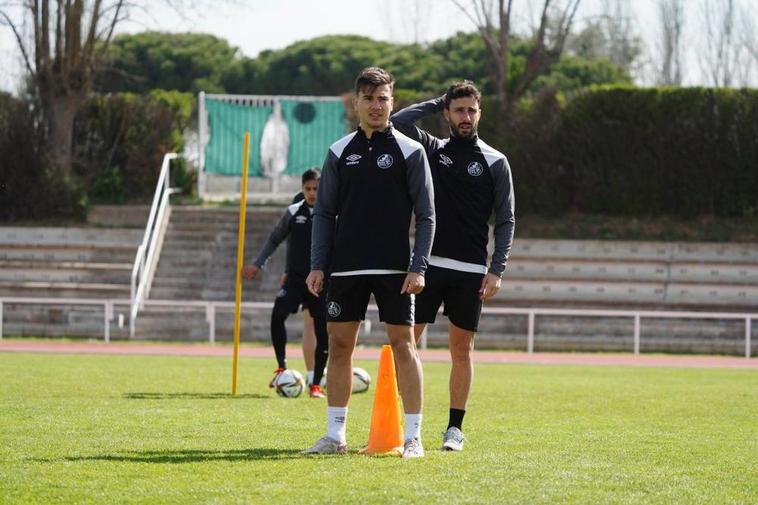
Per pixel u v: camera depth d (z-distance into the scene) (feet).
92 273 203.92
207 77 342.85
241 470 51.44
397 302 56.85
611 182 233.14
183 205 234.17
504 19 248.11
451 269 60.59
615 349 185.78
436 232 60.75
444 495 45.96
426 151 62.95
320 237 58.18
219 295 201.26
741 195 232.32
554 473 52.19
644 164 232.32
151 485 47.83
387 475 50.37
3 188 226.17
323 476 49.93
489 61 254.27
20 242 216.95
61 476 49.90
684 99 231.71
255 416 74.90
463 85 62.08
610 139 232.53
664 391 104.68
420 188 56.85
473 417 78.33
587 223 231.30
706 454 60.44
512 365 145.89
